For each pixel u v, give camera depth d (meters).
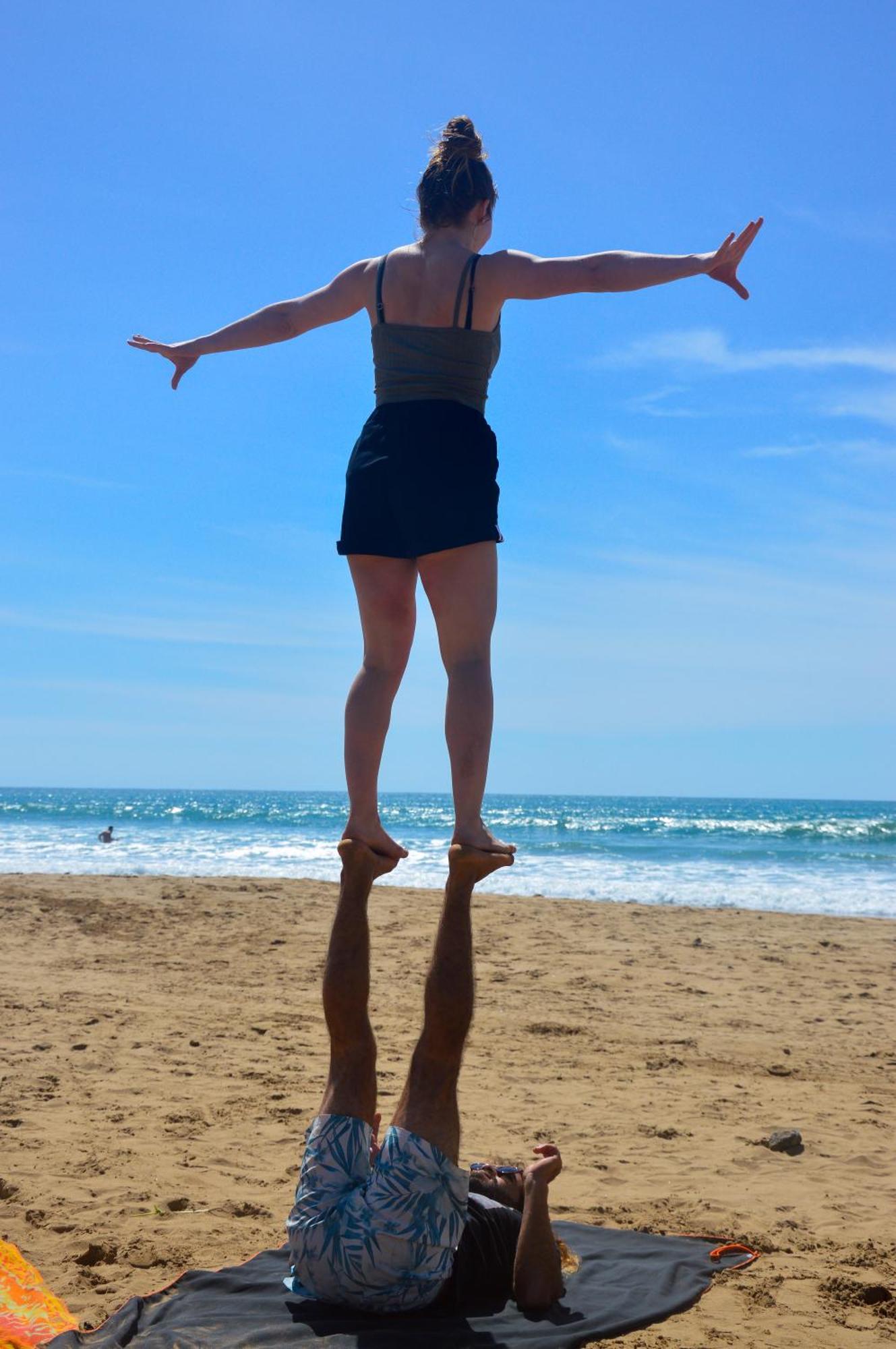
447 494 3.30
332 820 52.16
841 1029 9.18
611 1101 6.83
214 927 13.42
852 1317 3.75
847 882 22.91
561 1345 3.32
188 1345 3.22
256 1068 7.28
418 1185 3.39
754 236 2.98
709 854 31.55
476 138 3.54
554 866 26.91
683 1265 4.16
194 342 3.64
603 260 3.20
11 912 13.91
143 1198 4.84
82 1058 7.38
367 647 3.48
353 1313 3.50
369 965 3.49
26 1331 3.43
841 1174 5.52
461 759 3.24
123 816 55.38
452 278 3.33
